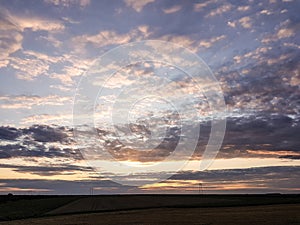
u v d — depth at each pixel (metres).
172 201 110.12
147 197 132.25
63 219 59.12
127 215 63.31
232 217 52.72
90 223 49.69
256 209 69.62
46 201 123.94
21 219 65.12
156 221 50.12
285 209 67.06
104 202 113.25
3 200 131.38
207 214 60.47
